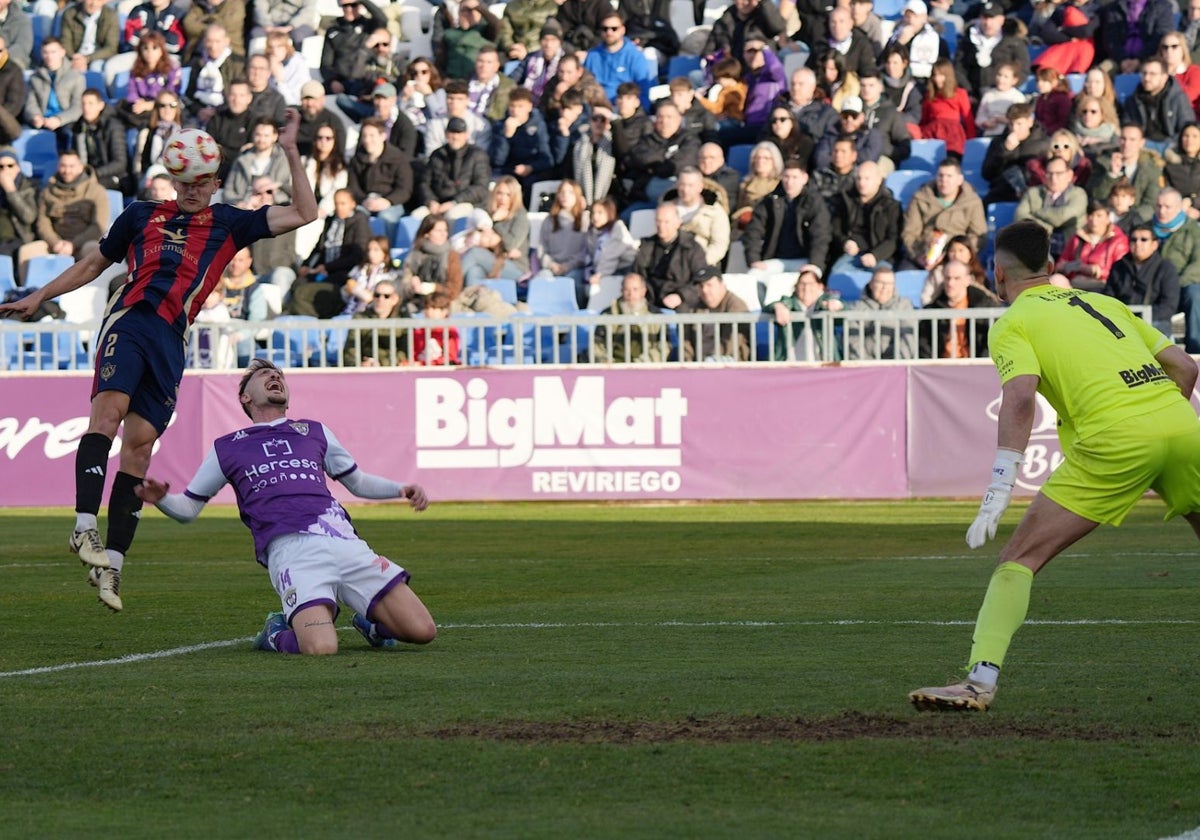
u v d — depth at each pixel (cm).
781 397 5425
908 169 6544
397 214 6650
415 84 7131
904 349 5431
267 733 1628
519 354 5544
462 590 3127
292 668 2086
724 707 1755
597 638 2394
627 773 1438
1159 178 6000
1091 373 1703
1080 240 5772
